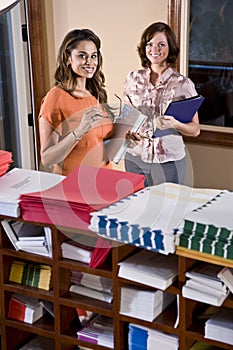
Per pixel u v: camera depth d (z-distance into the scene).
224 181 4.31
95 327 2.14
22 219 2.10
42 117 3.25
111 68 4.53
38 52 4.64
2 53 4.66
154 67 3.66
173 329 1.91
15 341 2.32
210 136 4.25
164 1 4.19
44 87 4.73
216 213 1.87
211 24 4.08
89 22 4.52
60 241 2.08
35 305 2.24
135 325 2.00
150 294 1.92
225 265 1.76
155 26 3.63
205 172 4.36
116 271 1.96
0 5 1.63
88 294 2.11
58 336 2.16
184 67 4.24
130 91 3.75
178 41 4.20
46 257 2.11
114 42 4.45
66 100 3.33
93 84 3.67
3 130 4.83
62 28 4.62
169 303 2.03
